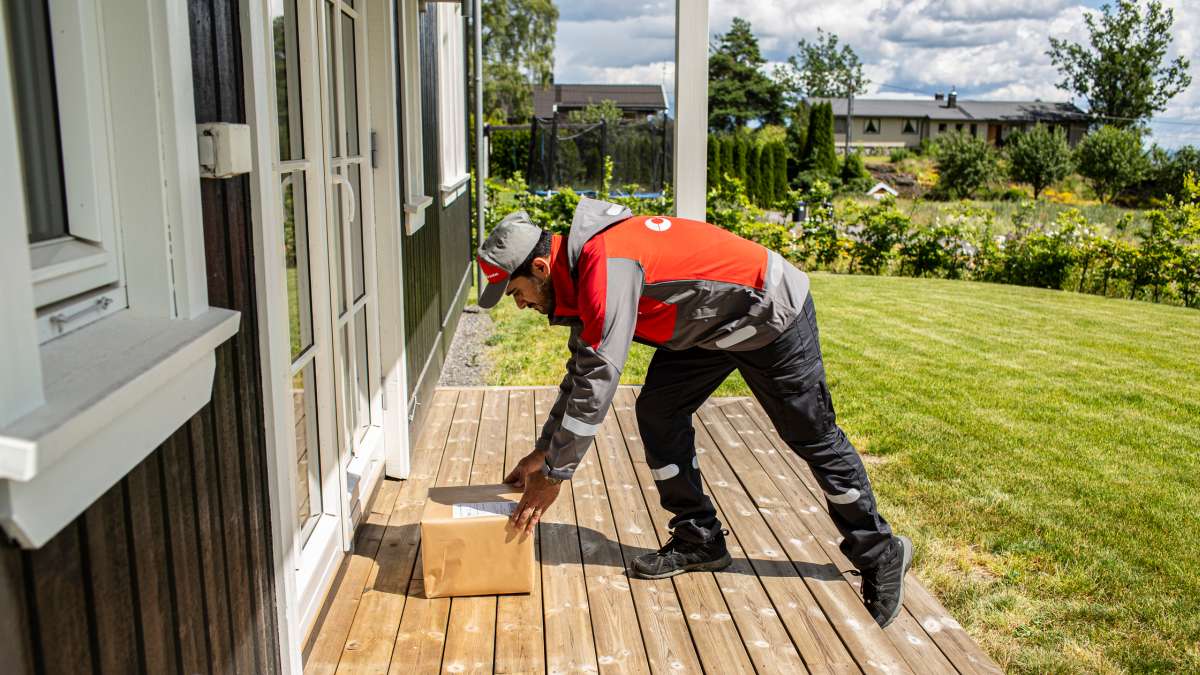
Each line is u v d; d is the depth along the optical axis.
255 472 1.83
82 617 1.09
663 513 3.49
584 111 47.84
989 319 9.38
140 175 1.32
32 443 0.84
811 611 2.76
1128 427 5.66
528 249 2.42
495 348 7.70
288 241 2.46
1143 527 4.05
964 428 5.52
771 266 2.57
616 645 2.54
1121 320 9.48
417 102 4.35
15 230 0.93
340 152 2.99
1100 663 2.93
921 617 2.80
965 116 65.06
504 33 42.97
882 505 4.23
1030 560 3.68
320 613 2.64
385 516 3.41
